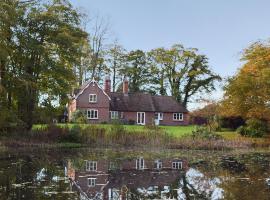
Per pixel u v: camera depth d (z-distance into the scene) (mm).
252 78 52875
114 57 89375
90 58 81000
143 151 41344
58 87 46906
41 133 44969
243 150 45312
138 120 78750
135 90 93250
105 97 74562
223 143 47531
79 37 49938
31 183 20531
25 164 27875
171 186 20719
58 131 45625
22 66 45375
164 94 93250
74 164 28859
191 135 50312
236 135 55156
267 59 53719
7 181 20938
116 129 48375
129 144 47031
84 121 67562
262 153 41250
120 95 80000
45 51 45344
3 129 43062
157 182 21906
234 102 54781
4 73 42781
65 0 48344
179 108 81438
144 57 94000
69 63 49406
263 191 19328
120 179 22766
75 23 49406
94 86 74188
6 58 40062
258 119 55125
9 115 41375
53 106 47500
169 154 38656
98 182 21578
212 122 63344
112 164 29641
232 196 18125
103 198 17578
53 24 46750
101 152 38781
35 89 45094
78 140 46188
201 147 46250
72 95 73562
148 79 93750
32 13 45750
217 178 23453
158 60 91750
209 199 17562
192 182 21969
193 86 89688
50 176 23016
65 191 18703
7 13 39906
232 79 55594
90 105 73750
